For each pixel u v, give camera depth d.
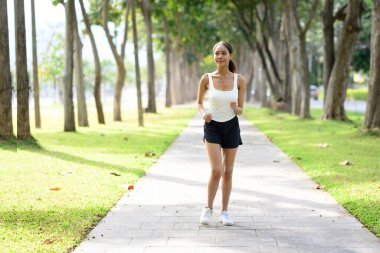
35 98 19.44
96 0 24.92
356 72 45.47
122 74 24.12
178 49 49.69
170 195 7.61
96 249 5.09
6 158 10.78
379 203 6.74
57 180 8.45
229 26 42.41
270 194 7.68
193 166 10.48
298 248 5.11
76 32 20.12
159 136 16.70
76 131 17.94
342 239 5.40
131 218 6.27
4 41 12.96
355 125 20.05
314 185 8.36
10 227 5.66
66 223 5.82
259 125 21.48
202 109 6.06
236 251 5.02
